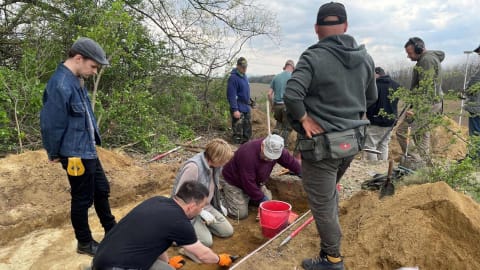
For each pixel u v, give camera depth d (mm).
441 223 3197
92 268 2625
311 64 2619
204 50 9609
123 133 7055
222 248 4094
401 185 4113
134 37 6898
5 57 8109
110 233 2611
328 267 3027
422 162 4570
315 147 2717
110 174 5027
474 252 3047
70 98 2994
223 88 9906
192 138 8266
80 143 3135
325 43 2713
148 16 9062
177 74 9297
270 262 3295
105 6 7438
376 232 3375
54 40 7230
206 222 3957
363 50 2801
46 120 2953
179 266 3648
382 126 6391
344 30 2777
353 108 2752
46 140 3016
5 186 4277
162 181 5219
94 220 4293
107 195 3623
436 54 5641
